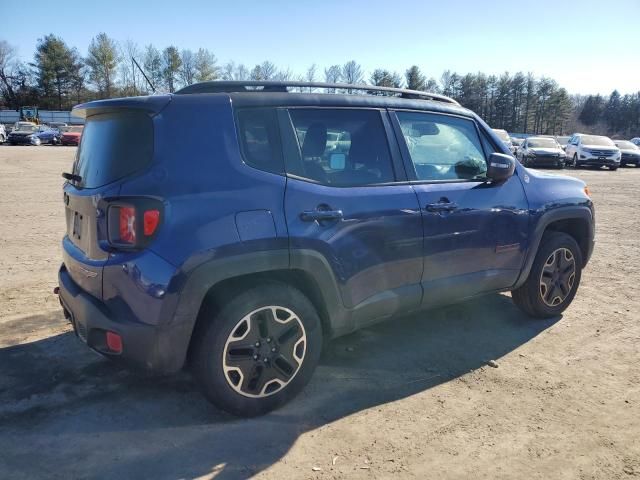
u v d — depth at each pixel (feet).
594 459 8.86
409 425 9.76
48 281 17.87
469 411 10.28
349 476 8.32
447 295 12.41
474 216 12.54
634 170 93.50
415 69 268.00
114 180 9.12
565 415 10.19
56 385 10.96
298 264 9.71
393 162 11.54
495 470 8.54
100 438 9.18
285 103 10.23
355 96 11.39
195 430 9.45
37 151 106.01
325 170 10.47
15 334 13.44
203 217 8.85
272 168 9.77
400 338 13.85
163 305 8.55
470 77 306.35
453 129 13.08
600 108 363.56
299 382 10.23
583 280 19.61
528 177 14.29
